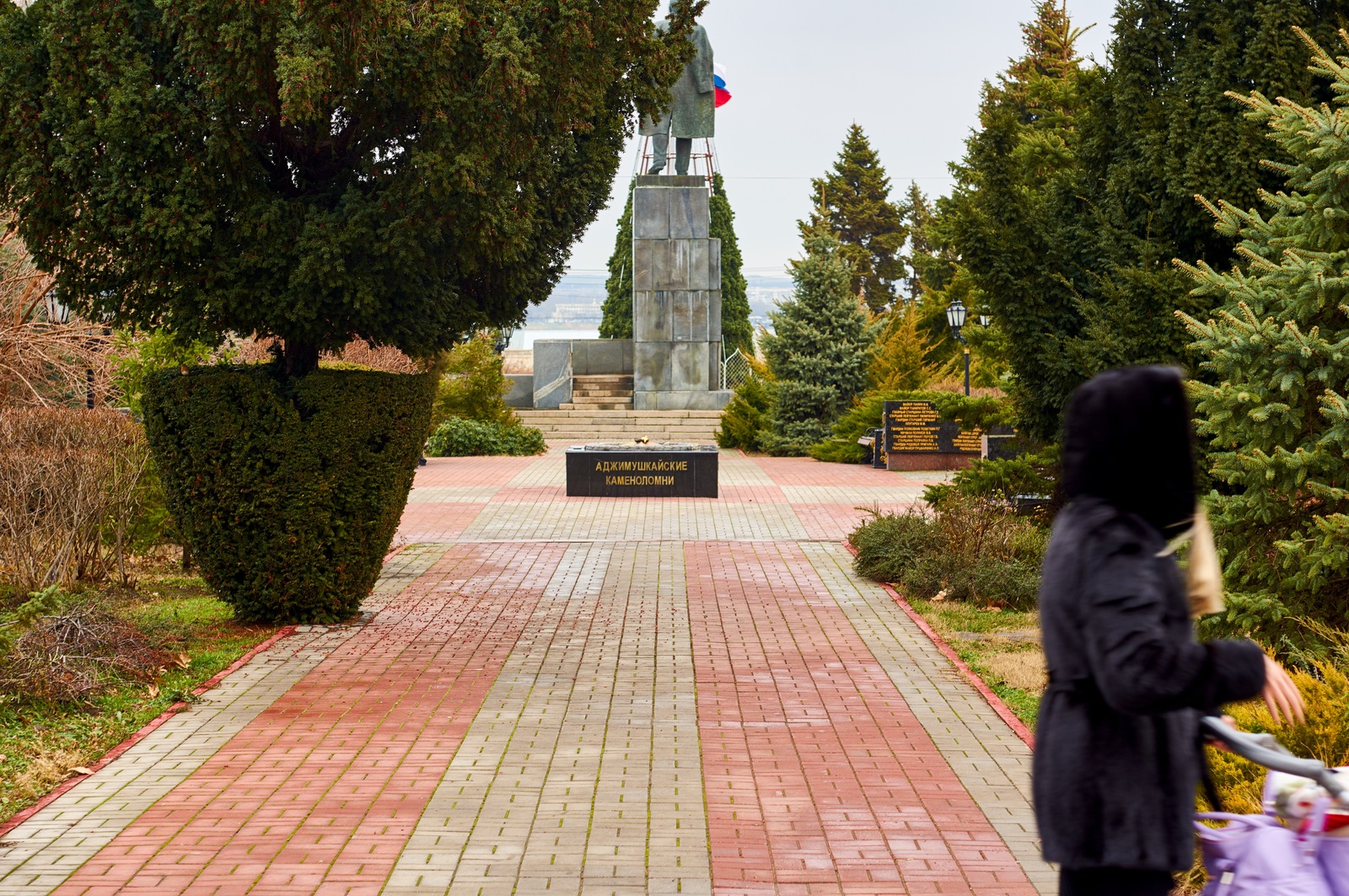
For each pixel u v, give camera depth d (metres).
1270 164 7.32
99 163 9.11
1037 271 11.91
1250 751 2.91
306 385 10.31
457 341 11.53
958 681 8.85
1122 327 10.51
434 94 9.13
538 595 12.41
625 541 16.45
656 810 6.06
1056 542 2.77
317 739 7.30
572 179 11.58
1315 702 5.17
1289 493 6.61
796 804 6.15
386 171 9.84
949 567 12.32
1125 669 2.49
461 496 22.14
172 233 8.86
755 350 52.66
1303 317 6.66
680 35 10.92
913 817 5.96
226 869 5.26
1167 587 2.60
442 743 7.21
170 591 12.41
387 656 9.56
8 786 6.30
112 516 12.32
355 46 8.62
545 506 20.58
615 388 40.50
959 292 32.22
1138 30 11.80
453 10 8.81
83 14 8.81
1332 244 6.79
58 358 18.70
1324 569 6.59
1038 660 9.34
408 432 10.60
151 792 6.31
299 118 8.68
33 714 7.50
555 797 6.24
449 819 5.90
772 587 12.95
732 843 5.61
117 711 7.81
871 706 8.15
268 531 10.33
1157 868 2.68
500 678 8.89
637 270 37.59
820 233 33.72
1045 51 37.47
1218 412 6.75
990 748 7.15
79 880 5.13
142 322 10.34
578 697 8.34
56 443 11.81
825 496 22.00
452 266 11.00
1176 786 2.73
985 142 12.23
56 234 9.39
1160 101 11.46
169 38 9.01
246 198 9.43
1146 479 2.68
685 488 21.81
